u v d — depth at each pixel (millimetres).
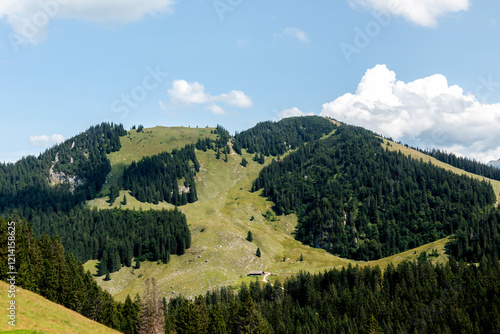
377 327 127312
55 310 84688
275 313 143625
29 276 104375
